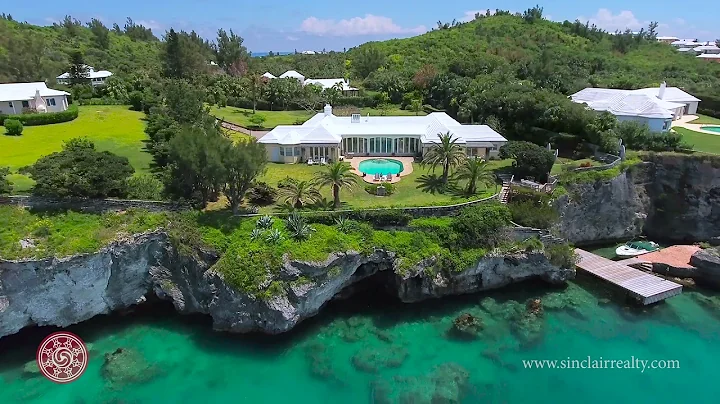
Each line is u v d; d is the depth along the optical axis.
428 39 154.38
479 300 50.12
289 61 180.12
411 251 48.31
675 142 66.50
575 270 53.62
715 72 122.56
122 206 48.53
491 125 82.31
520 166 61.66
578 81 106.56
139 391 37.66
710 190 62.28
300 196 52.75
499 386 38.38
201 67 130.12
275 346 43.38
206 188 51.34
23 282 41.22
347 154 75.06
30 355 41.38
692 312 48.50
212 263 45.84
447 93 104.06
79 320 44.97
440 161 61.59
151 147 70.06
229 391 37.97
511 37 150.00
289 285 43.69
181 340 43.88
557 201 56.66
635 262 56.47
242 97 114.44
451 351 42.59
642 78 114.69
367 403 36.72
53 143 68.50
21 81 99.75
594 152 71.12
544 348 42.88
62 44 142.88
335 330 45.66
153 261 47.34
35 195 47.03
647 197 64.31
